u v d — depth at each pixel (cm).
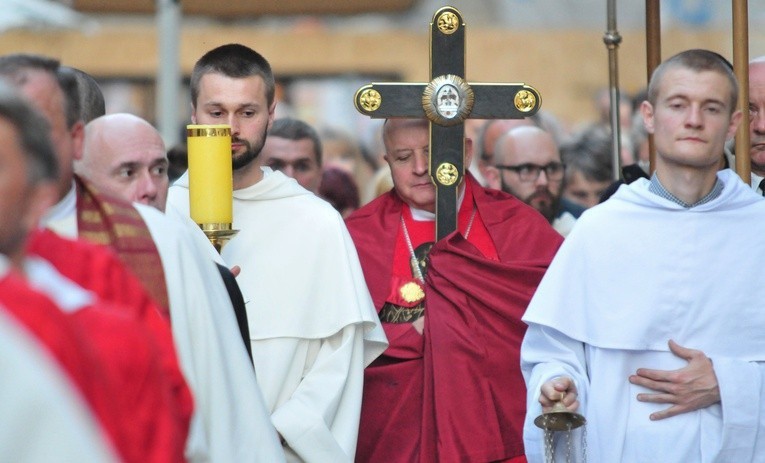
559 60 3912
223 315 1132
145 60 3759
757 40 3341
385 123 1582
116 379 786
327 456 1409
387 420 1497
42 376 677
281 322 1473
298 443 1404
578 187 2144
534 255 1549
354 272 1489
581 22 3928
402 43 3850
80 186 1088
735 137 1479
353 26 3847
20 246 771
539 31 3925
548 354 1359
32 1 3216
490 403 1477
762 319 1310
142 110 3772
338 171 2206
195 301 1100
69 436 675
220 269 1255
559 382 1272
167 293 1082
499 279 1513
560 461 1330
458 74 1530
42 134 761
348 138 3388
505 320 1502
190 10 2681
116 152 1259
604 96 2933
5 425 667
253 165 1513
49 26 3206
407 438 1491
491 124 2158
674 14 3716
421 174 1555
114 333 794
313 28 3822
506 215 1578
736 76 1448
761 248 1323
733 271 1318
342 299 1475
